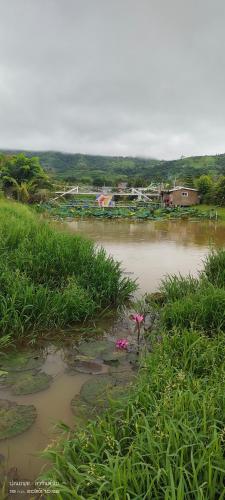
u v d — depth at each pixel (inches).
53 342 202.8
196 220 1253.7
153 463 96.6
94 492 96.7
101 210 1533.0
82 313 229.6
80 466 100.3
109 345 199.5
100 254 293.7
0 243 287.9
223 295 212.4
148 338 204.2
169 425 104.0
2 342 191.6
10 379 163.6
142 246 596.4
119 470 91.5
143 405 124.8
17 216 508.4
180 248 580.1
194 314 202.8
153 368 146.8
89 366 177.6
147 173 5954.7
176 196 1740.9
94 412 139.8
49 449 120.1
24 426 132.1
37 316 216.2
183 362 156.5
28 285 235.0
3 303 213.3
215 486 89.7
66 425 126.3
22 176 1590.8
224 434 103.5
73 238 311.7
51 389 158.2
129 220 1259.8
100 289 257.3
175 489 85.9
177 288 260.5
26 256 262.7
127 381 162.6
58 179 3353.8
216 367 147.7
